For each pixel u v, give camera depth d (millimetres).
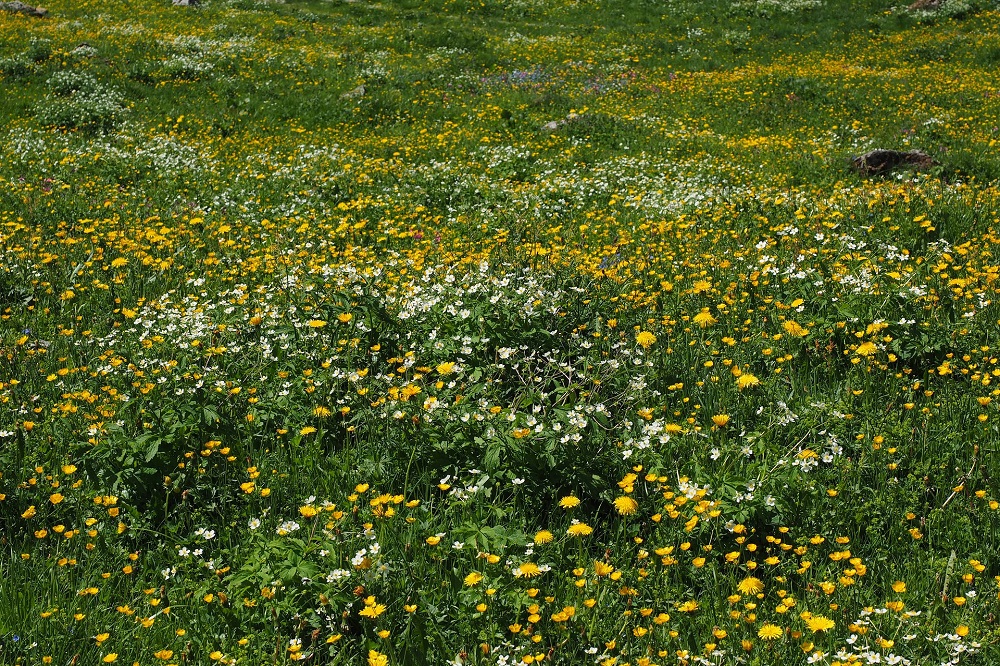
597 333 6746
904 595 4141
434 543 4270
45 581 4398
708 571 4383
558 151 18297
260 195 13594
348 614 3936
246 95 22781
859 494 4867
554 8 39906
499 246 9984
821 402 5742
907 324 6453
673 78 27422
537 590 4023
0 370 6789
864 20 35000
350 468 5227
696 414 5781
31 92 21406
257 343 6797
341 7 38875
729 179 15484
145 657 3920
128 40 28281
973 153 16203
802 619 3943
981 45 30297
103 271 9383
